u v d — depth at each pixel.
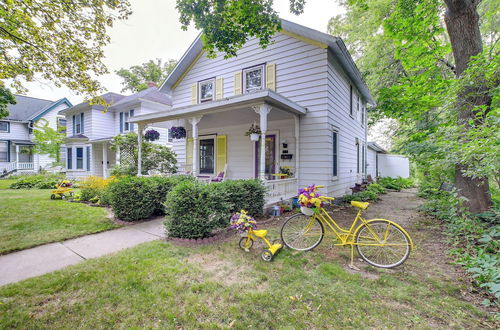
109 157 14.97
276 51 7.44
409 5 6.40
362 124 11.99
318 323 1.88
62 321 1.89
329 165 6.72
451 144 3.84
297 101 7.02
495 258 2.67
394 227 3.00
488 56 4.55
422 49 6.79
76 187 11.52
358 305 2.11
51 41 5.02
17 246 3.54
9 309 2.03
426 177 9.54
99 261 3.00
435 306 2.10
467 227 3.68
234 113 6.84
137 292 2.30
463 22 4.54
